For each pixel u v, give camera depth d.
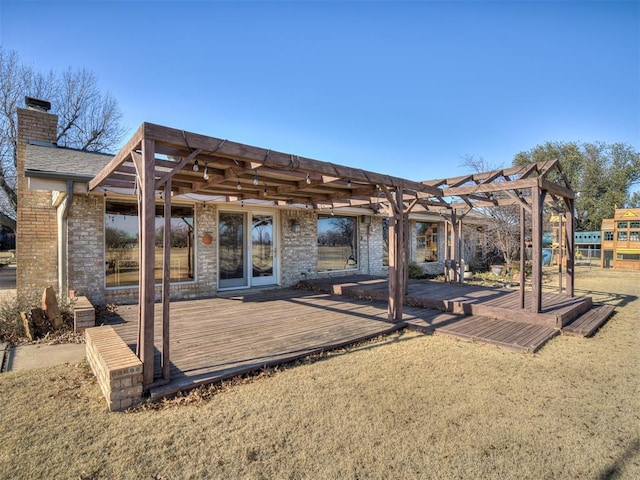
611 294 9.26
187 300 7.80
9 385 3.53
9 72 16.58
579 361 4.25
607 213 24.23
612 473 2.22
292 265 10.02
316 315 6.32
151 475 2.19
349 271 11.65
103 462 2.31
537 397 3.29
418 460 2.34
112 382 2.97
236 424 2.77
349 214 11.67
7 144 16.58
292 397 3.23
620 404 3.16
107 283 6.97
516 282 11.62
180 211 8.04
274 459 2.34
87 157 7.83
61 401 3.17
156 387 3.23
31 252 7.43
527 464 2.31
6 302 5.82
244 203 8.25
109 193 6.54
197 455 2.38
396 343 4.96
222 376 3.52
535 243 5.87
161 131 3.19
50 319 5.42
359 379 3.65
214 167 4.75
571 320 5.96
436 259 15.20
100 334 4.13
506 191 6.38
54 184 5.90
